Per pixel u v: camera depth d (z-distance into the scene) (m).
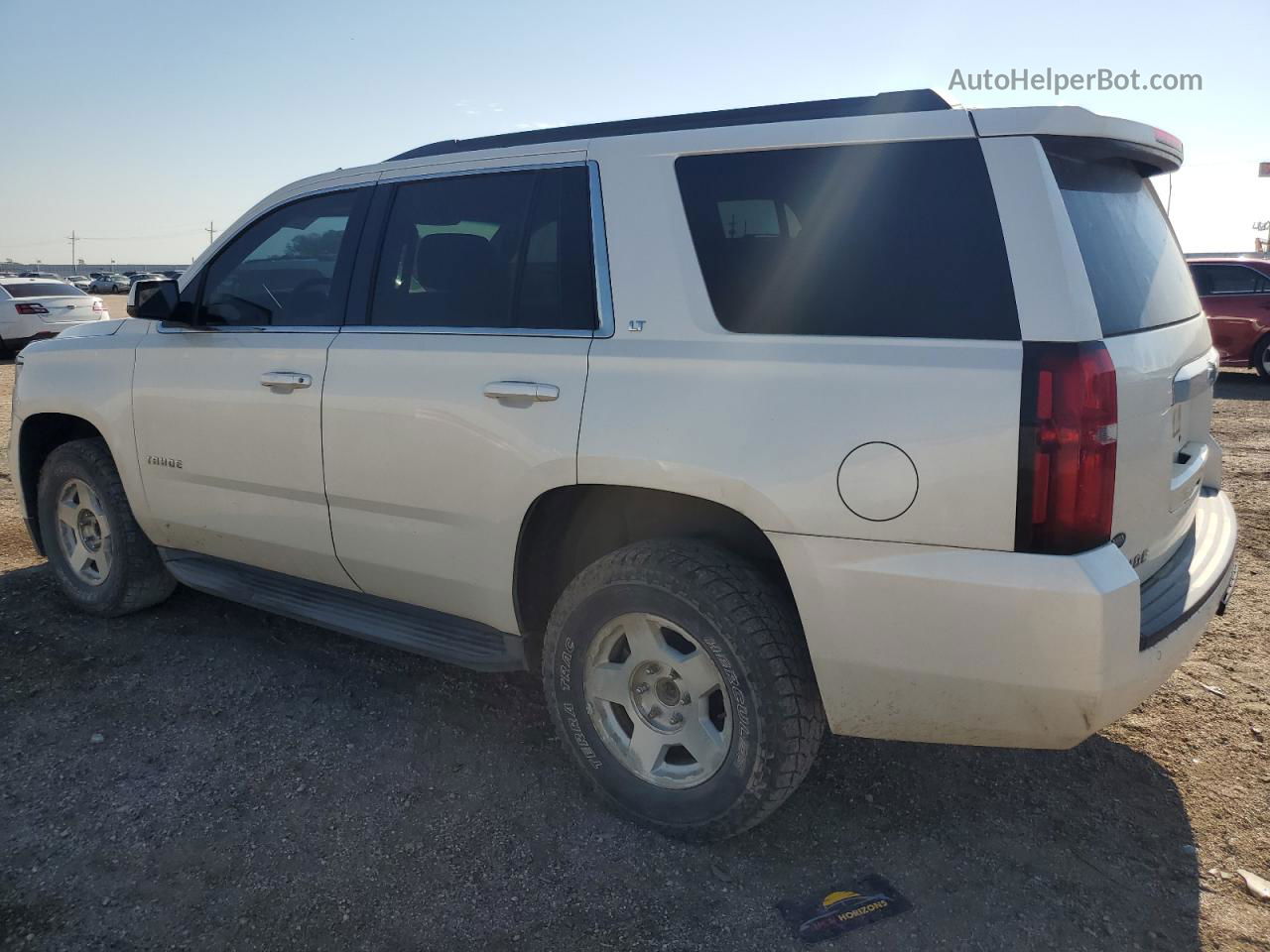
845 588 2.41
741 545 2.86
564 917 2.50
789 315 2.55
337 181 3.57
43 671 3.88
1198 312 3.14
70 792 3.04
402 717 3.55
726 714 2.63
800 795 3.06
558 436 2.78
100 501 4.26
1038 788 3.11
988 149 2.40
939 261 2.40
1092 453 2.21
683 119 2.95
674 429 2.59
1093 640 2.20
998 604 2.25
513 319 3.00
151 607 4.53
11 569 5.07
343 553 3.45
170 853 2.74
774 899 2.57
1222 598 2.83
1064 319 2.24
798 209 2.60
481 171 3.18
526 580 3.06
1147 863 2.73
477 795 3.05
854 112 2.68
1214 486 3.47
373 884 2.62
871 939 2.43
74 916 2.47
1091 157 2.58
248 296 3.73
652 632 2.75
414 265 3.29
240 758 3.26
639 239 2.80
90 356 4.21
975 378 2.27
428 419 3.07
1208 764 3.24
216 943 2.39
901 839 2.85
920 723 2.46
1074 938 2.43
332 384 3.32
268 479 3.57
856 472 2.36
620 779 2.87
